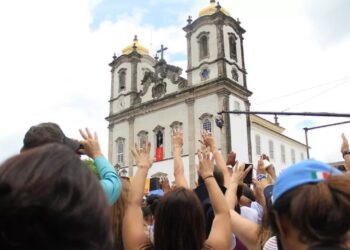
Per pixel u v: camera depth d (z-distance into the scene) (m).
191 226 3.08
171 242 3.07
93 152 3.73
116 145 51.56
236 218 3.72
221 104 42.50
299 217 1.93
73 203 1.33
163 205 3.15
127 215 3.53
